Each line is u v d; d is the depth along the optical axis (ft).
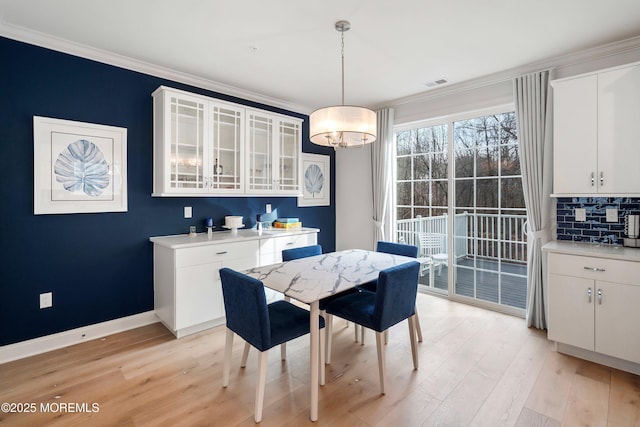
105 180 9.31
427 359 8.06
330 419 5.97
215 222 11.85
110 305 9.57
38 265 8.41
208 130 10.42
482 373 7.41
